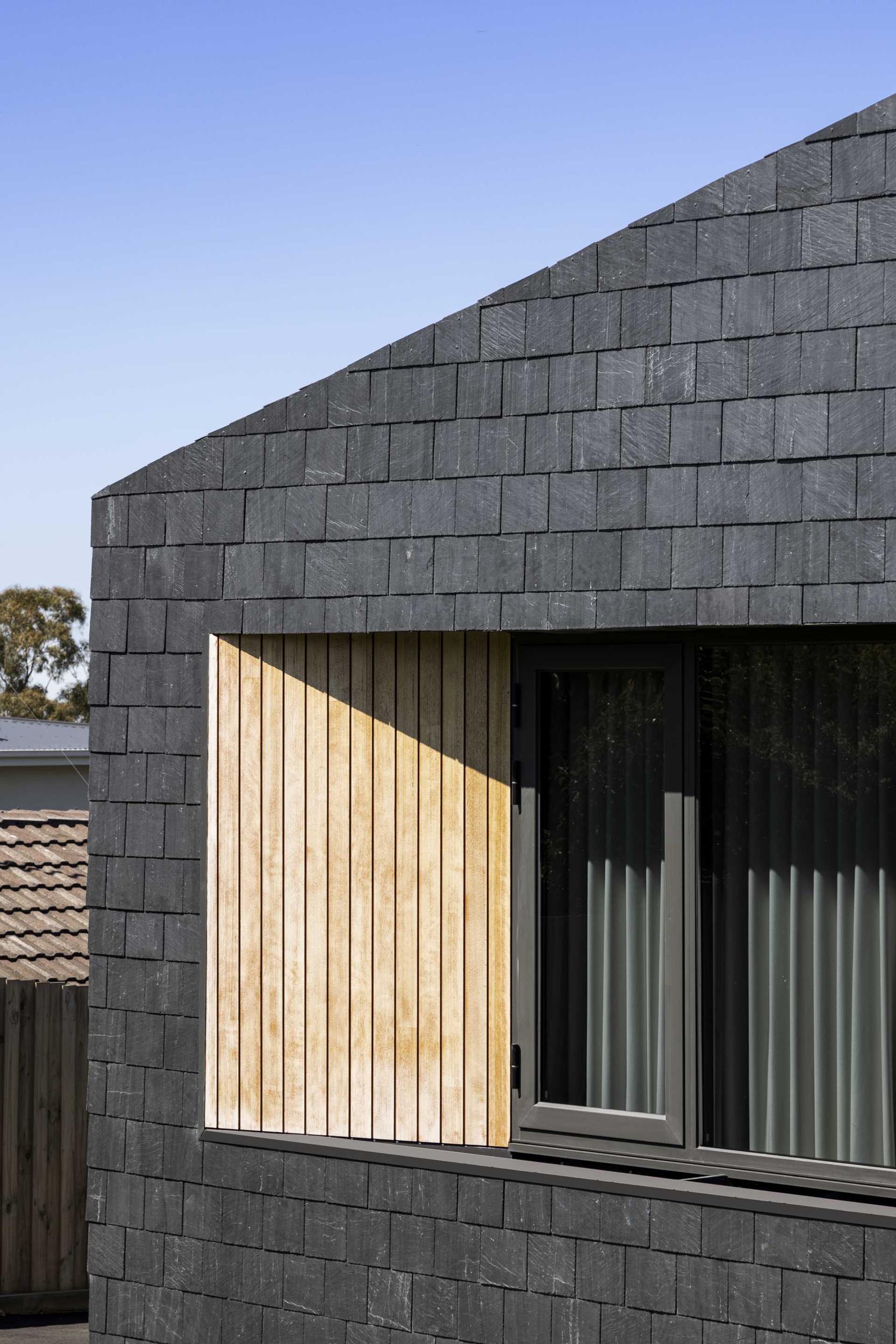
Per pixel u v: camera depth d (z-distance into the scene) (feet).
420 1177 22.65
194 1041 24.63
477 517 22.31
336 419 23.57
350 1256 23.12
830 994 20.59
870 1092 20.30
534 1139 22.44
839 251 20.02
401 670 23.75
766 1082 20.94
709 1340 20.38
